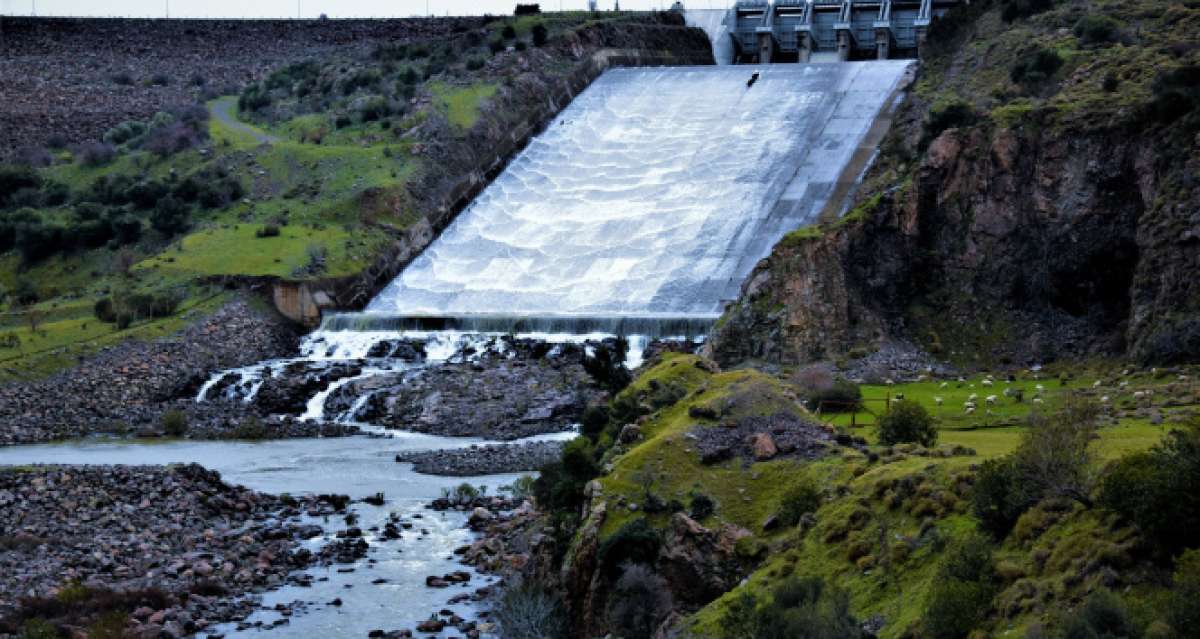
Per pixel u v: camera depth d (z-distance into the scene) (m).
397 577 53.97
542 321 106.31
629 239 123.88
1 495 63.94
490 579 53.31
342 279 122.88
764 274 93.50
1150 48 105.88
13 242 143.62
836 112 137.12
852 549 37.72
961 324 93.31
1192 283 78.56
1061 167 92.75
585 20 181.00
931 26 144.62
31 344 107.38
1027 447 35.00
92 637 45.47
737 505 43.16
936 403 68.56
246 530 61.59
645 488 44.66
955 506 36.91
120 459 81.94
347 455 83.12
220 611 49.06
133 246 137.50
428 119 148.25
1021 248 93.25
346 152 146.88
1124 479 31.11
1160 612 27.80
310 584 53.03
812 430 46.97
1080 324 88.88
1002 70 120.19
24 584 51.53
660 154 140.12
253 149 153.62
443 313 114.06
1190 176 82.44
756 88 149.12
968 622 31.45
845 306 92.94
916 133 118.75
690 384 55.44
